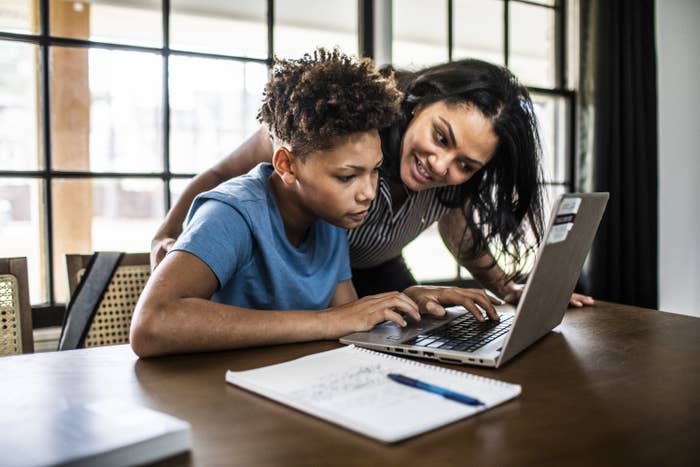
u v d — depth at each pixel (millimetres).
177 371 767
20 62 1771
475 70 1185
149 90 1913
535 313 848
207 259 908
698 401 676
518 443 550
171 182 1964
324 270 1142
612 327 1072
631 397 688
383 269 1608
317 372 722
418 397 640
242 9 2037
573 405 656
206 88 1999
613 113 2514
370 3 2217
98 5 1844
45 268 1845
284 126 965
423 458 515
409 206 1396
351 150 919
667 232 2959
